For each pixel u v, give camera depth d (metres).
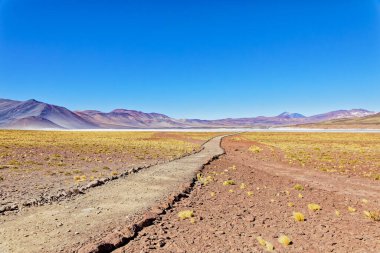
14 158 30.78
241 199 15.01
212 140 69.50
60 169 24.17
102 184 17.47
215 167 26.66
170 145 54.69
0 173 21.39
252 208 13.32
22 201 13.05
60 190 15.60
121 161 30.58
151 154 38.31
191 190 16.33
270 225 10.95
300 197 15.91
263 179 21.59
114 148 46.19
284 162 32.59
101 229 9.46
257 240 9.27
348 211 13.46
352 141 71.75
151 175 20.81
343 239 9.71
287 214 12.51
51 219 10.53
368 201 15.51
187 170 23.23
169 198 13.62
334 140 76.12
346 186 19.67
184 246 8.52
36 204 12.62
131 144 56.09
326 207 14.05
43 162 28.48
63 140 63.97
